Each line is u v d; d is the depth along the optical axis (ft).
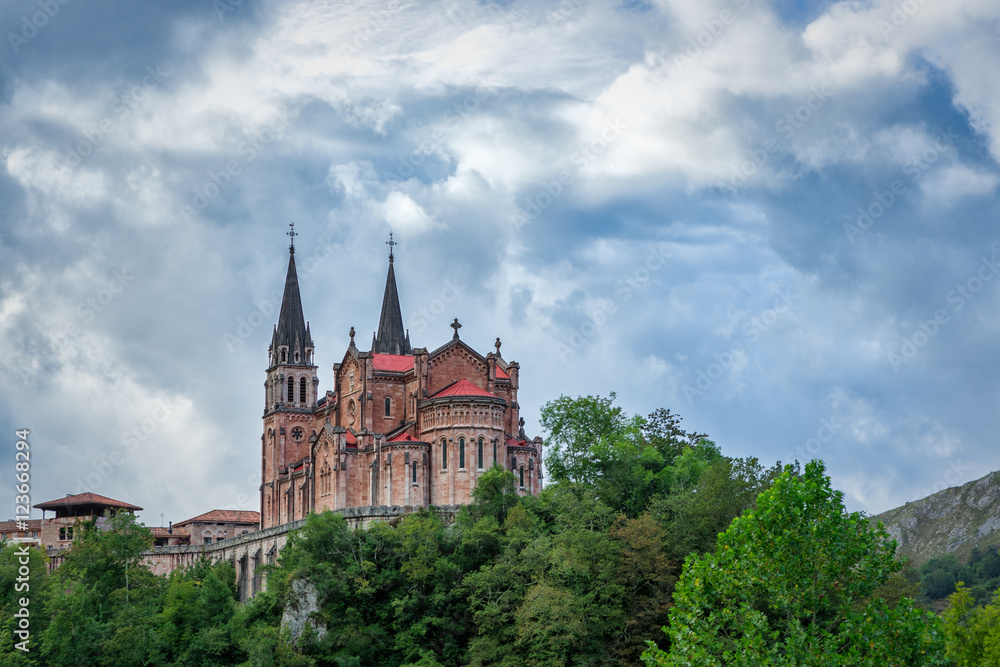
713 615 232.53
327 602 422.00
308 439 624.18
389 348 649.20
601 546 388.37
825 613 314.96
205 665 437.17
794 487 227.61
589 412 496.23
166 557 603.67
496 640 390.01
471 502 491.31
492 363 545.44
